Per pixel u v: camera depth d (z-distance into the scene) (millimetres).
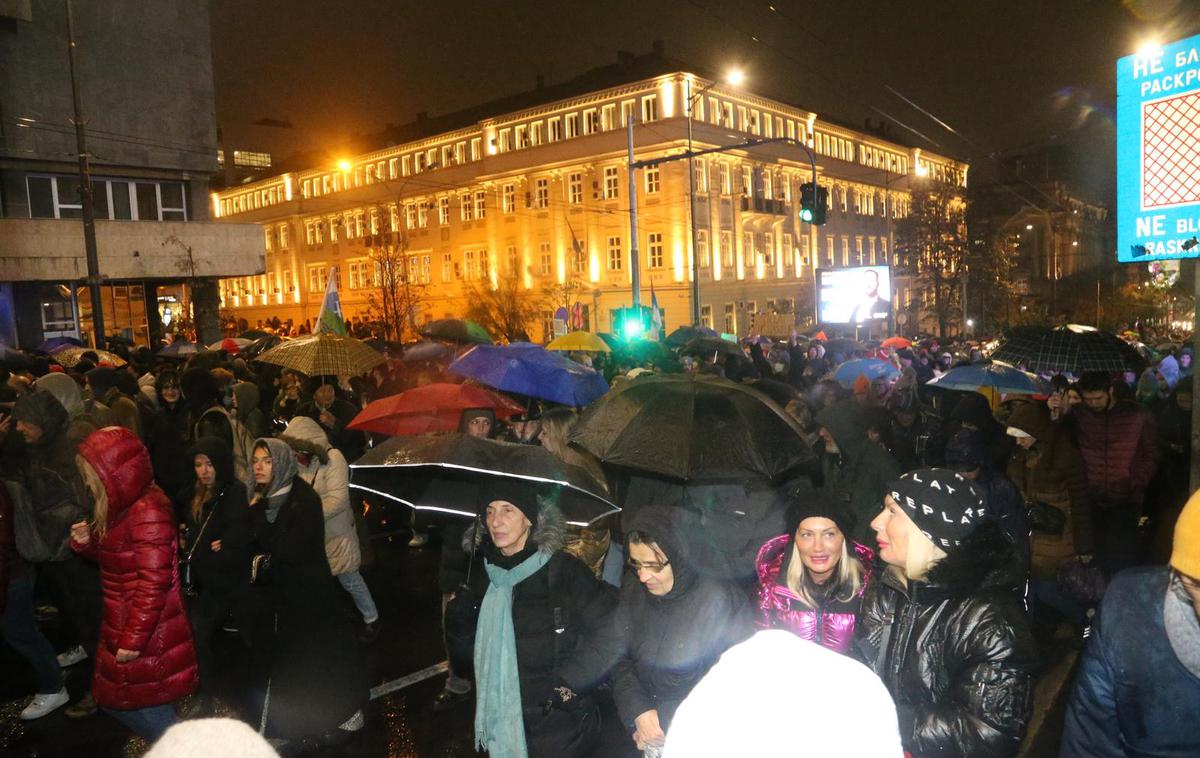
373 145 70500
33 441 5023
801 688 928
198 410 8375
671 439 4520
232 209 84125
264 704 4816
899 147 76188
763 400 4789
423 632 6668
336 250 72375
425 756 4805
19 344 25984
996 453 5348
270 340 17359
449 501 4309
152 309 30125
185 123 29234
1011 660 2389
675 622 3264
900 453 7012
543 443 5414
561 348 12008
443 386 6301
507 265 58625
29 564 5113
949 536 2467
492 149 59062
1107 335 7223
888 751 966
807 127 62281
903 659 2547
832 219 65312
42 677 5238
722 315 52531
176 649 4078
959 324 56000
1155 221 4145
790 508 3064
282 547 4508
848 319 27109
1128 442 6188
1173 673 2273
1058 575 5543
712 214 51719
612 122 52312
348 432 8852
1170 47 4020
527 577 3537
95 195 27672
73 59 16344
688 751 936
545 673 3549
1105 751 2426
